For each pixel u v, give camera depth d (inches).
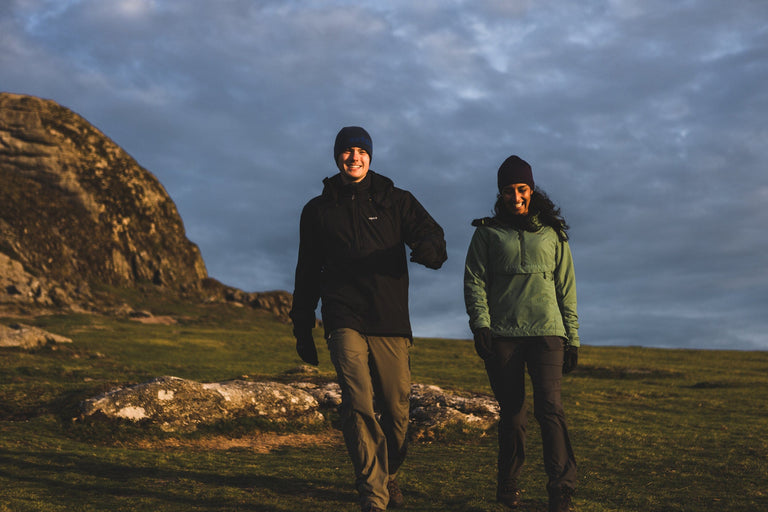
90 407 296.7
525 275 171.9
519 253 172.2
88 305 2245.3
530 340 170.7
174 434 296.4
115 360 908.6
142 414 300.0
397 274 163.5
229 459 249.8
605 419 431.8
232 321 2442.2
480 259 177.8
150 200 3277.6
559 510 158.2
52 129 3144.7
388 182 169.3
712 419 473.4
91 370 649.0
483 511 174.1
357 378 151.6
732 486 228.1
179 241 3282.5
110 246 2878.9
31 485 193.0
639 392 669.3
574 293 175.5
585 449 305.1
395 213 166.4
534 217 174.2
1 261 2154.3
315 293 173.5
